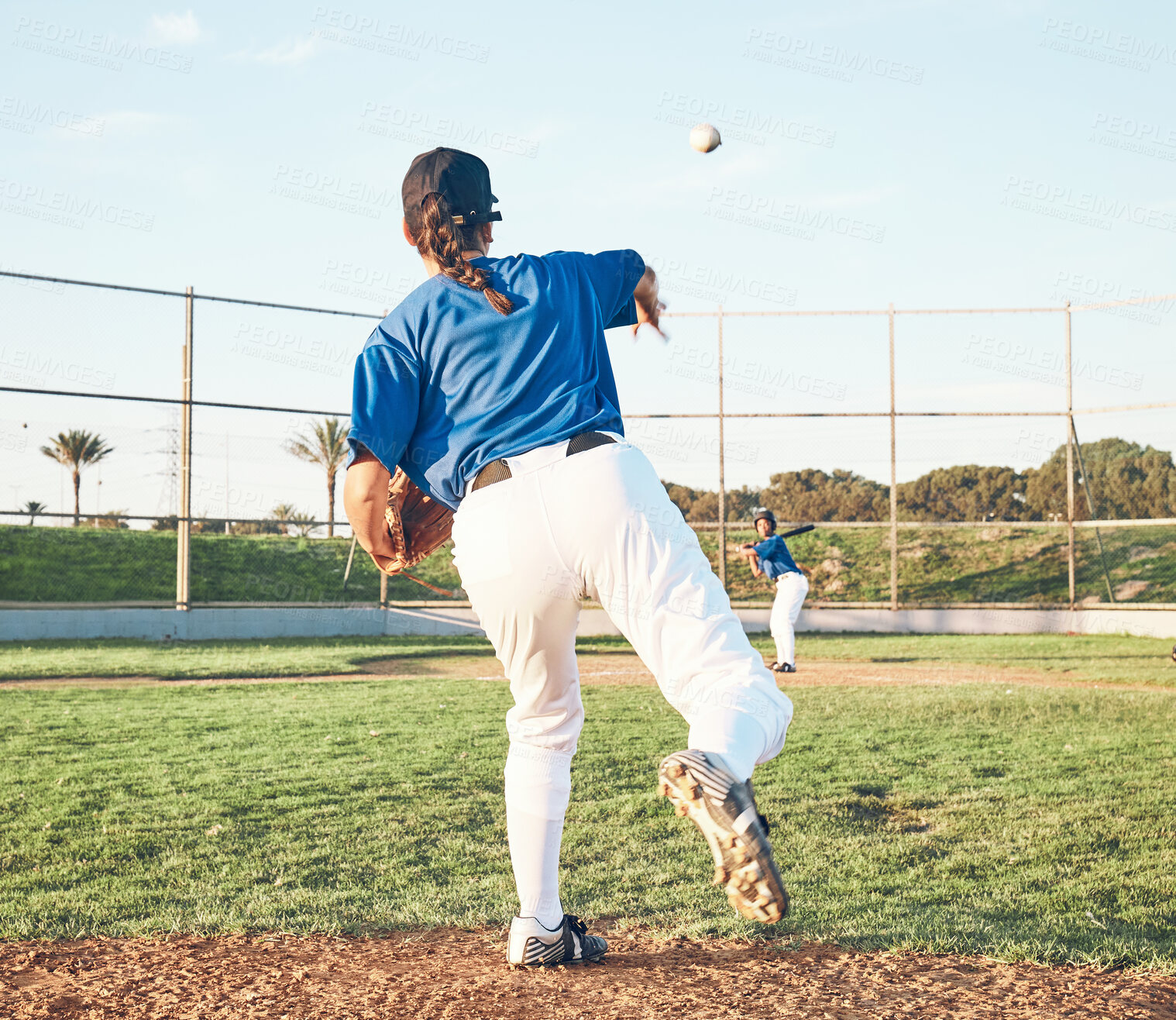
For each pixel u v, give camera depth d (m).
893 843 4.04
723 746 1.57
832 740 6.42
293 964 2.55
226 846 3.98
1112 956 2.57
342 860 3.80
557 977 2.39
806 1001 2.22
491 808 4.63
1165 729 6.89
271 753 6.05
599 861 3.77
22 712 7.91
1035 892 3.33
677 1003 2.20
